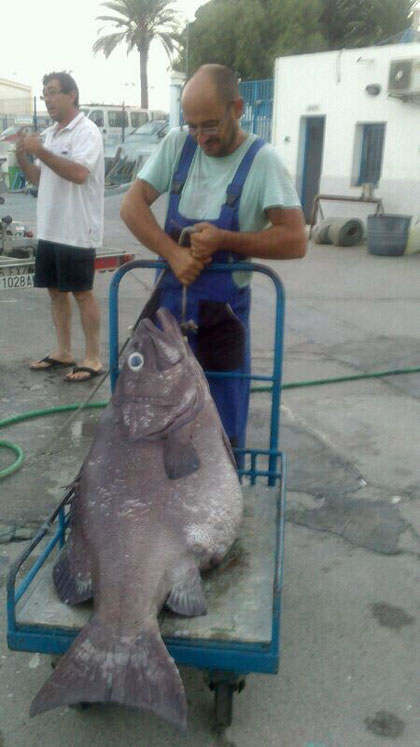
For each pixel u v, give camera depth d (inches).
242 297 125.4
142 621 92.0
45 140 231.1
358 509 165.0
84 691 86.4
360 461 189.5
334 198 623.5
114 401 109.5
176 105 897.5
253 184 116.2
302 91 668.7
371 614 129.6
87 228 224.5
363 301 383.9
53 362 252.4
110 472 104.3
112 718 106.3
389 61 590.2
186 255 115.1
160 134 932.6
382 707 109.1
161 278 124.0
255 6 1041.5
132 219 121.8
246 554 111.7
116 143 989.8
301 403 230.2
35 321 317.7
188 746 101.8
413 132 588.7
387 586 137.6
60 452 190.2
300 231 116.5
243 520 120.5
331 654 119.5
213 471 107.3
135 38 1555.1
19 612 99.6
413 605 132.3
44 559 108.8
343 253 561.0
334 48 1179.3
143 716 106.7
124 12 1515.7
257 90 796.0
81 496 105.6
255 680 113.7
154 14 1523.1
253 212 118.6
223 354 125.3
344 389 244.4
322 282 437.7
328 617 128.4
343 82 630.5
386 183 615.2
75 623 97.5
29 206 745.0
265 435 203.9
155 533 99.3
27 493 168.7
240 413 130.8
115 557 96.9
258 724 105.6
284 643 121.6
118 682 86.8
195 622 96.9
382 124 616.1
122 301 358.6
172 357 107.6
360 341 303.9
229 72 112.1
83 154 217.6
